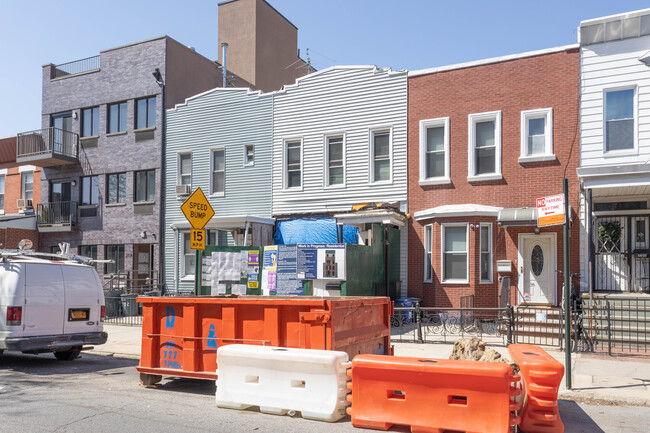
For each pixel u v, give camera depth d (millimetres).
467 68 16609
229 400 7137
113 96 23078
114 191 23031
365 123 18016
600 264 14820
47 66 24891
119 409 7102
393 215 15812
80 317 10922
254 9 29203
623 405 7664
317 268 14961
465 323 14305
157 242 21484
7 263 10117
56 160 23438
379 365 6262
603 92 14734
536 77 15641
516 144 15812
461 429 5840
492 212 15586
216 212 20438
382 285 15891
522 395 6395
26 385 8781
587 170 13102
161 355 8242
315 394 6629
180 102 22688
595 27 14844
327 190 18500
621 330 12047
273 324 7352
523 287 15328
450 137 16719
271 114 19688
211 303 7863
